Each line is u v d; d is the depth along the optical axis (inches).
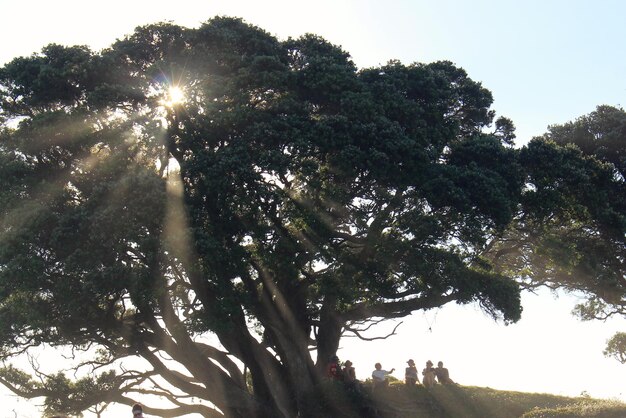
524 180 1545.3
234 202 1325.0
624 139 1863.9
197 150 1381.6
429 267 1343.5
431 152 1412.4
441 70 1595.7
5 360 1424.7
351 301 1366.9
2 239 1259.8
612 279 1643.7
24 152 1368.1
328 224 1336.1
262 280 1440.7
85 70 1422.2
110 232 1251.8
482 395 1541.6
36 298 1277.1
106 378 1429.6
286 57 1535.4
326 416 1419.8
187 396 1472.7
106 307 1355.8
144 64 1485.0
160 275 1267.2
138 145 1366.9
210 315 1294.3
